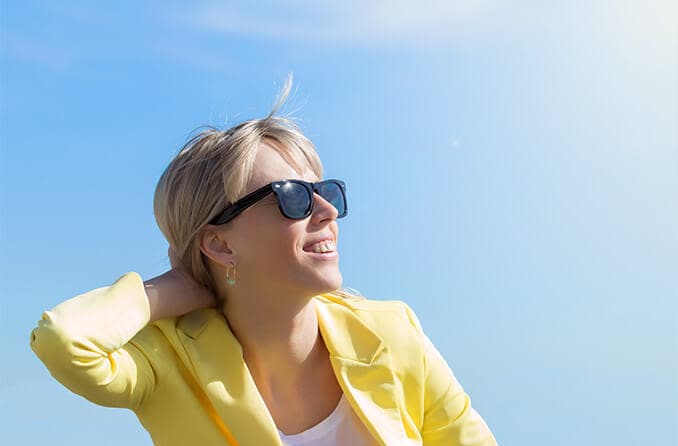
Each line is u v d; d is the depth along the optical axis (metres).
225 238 2.50
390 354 2.59
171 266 2.67
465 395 2.75
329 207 2.50
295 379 2.51
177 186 2.56
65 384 2.24
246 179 2.45
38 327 2.20
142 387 2.38
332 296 2.83
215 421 2.41
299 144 2.59
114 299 2.33
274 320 2.48
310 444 2.48
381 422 2.45
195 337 2.49
